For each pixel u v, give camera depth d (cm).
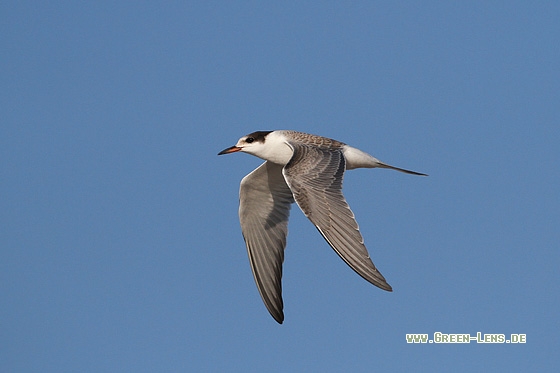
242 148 1530
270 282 1600
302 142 1483
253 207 1611
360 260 1194
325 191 1277
